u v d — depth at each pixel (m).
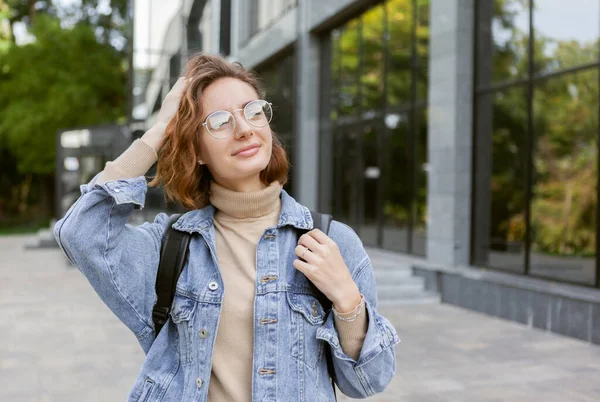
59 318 8.80
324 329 1.53
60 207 17.16
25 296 10.71
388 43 12.59
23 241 23.30
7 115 26.09
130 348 7.08
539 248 8.70
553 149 8.51
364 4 13.05
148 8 17.52
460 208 9.99
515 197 9.17
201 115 1.60
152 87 17.36
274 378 1.51
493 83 9.65
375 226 13.07
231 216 1.68
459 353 6.71
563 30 8.37
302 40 15.54
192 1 17.83
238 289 1.58
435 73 10.41
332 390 1.59
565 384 5.59
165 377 1.57
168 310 1.59
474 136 10.00
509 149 9.29
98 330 8.04
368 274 1.67
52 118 25.80
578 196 8.09
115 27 29.30
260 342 1.53
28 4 30.39
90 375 5.99
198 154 1.65
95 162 16.83
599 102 7.76
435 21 10.41
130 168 1.58
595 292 7.55
